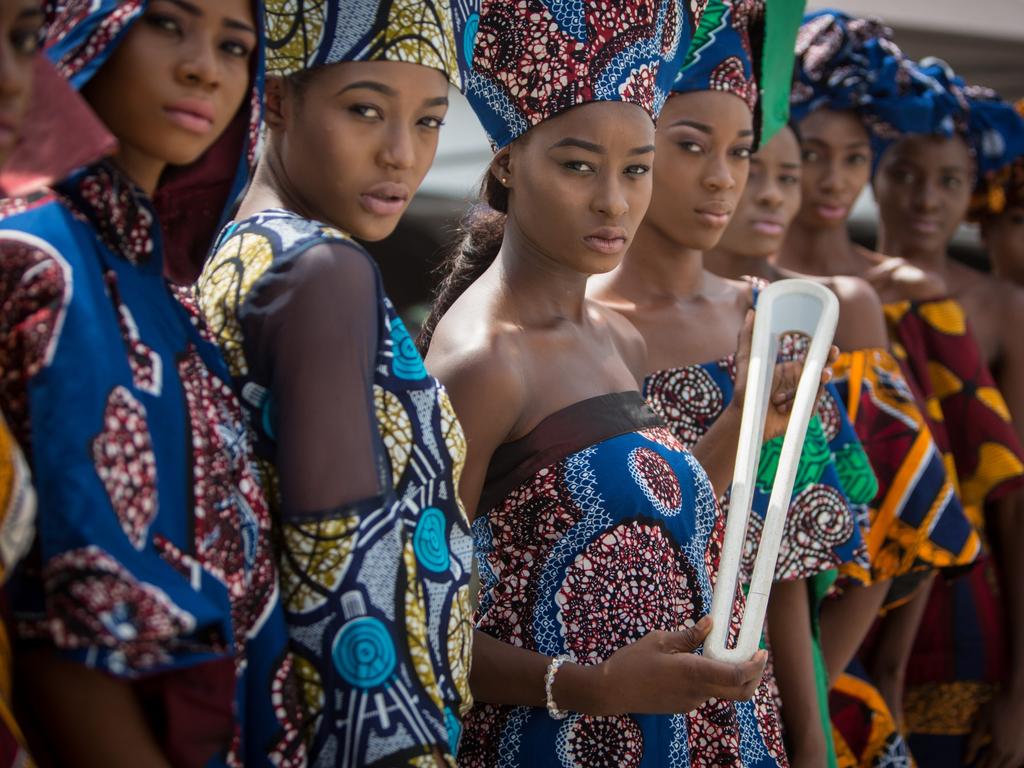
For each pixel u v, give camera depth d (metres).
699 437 2.25
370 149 1.47
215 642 1.19
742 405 2.01
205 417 1.28
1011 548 3.14
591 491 1.77
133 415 1.18
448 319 1.85
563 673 1.70
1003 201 3.47
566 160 1.79
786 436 1.82
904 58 3.11
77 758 1.19
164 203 1.36
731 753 1.90
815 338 1.93
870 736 2.71
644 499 1.78
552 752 1.75
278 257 1.35
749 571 2.24
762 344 1.94
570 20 1.79
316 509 1.31
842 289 2.77
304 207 1.51
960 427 3.09
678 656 1.65
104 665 1.11
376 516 1.33
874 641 2.98
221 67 1.28
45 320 1.16
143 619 1.11
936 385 3.10
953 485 2.90
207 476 1.26
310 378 1.33
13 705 1.21
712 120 2.19
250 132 1.34
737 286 2.45
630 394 1.89
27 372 1.15
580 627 1.75
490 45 1.82
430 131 1.53
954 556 2.75
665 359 2.26
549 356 1.83
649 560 1.78
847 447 2.50
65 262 1.19
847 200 3.00
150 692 1.20
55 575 1.11
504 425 1.77
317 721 1.31
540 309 1.86
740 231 2.60
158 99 1.25
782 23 2.32
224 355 1.36
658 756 1.78
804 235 3.04
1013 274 3.50
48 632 1.16
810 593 2.40
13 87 1.12
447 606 1.41
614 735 1.75
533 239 1.84
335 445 1.32
